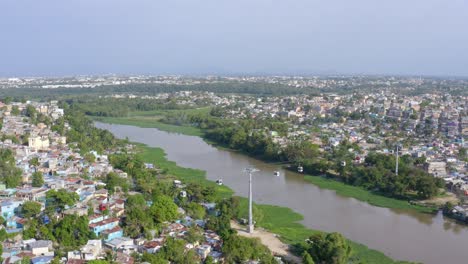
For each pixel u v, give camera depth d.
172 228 159.75
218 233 162.12
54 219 151.38
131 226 153.62
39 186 191.00
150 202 184.38
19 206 164.12
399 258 158.75
